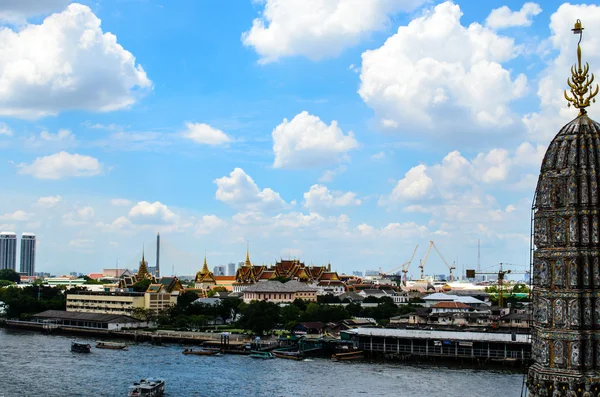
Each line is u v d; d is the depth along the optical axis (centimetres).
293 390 18625
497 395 17638
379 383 19675
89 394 17962
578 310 4988
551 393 5056
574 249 5038
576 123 5369
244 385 19462
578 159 5172
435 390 18450
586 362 4975
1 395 17700
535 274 5325
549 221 5212
